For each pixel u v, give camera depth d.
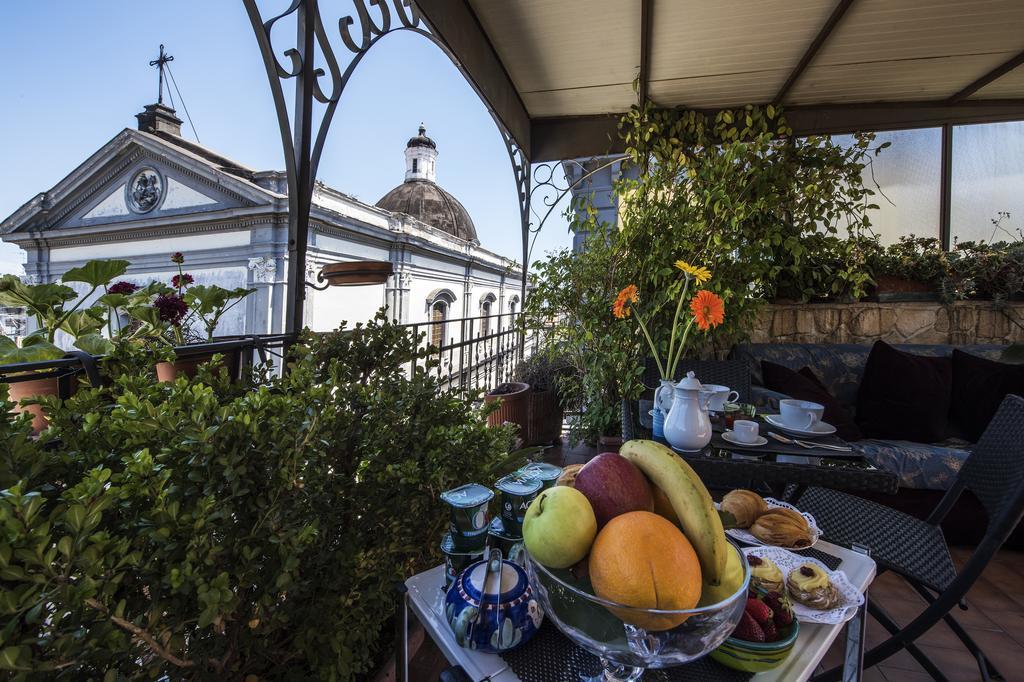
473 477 1.25
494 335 4.00
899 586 1.91
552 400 3.54
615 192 3.15
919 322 3.23
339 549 0.98
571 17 2.55
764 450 1.41
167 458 0.73
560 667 0.63
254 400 0.86
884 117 3.48
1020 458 1.20
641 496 0.58
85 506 0.56
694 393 1.44
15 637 0.51
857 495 2.16
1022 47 2.75
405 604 0.81
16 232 14.87
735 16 2.50
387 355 1.38
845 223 3.64
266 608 0.80
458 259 18.64
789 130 3.34
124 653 0.62
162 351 1.09
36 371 0.95
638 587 0.47
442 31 2.22
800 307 3.30
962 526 2.10
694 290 2.67
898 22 2.53
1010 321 3.15
